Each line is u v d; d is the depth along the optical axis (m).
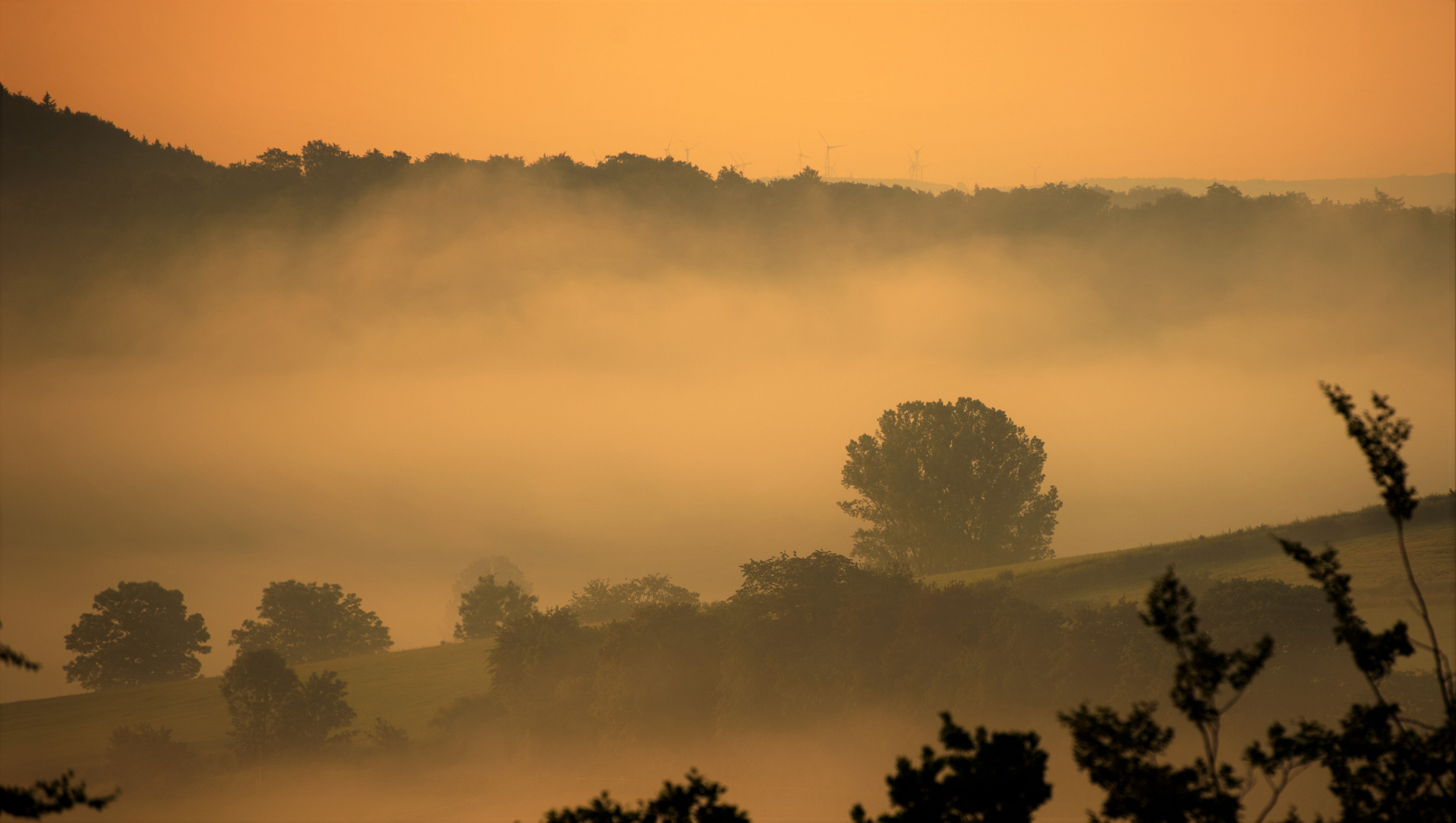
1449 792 31.27
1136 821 29.61
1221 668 29.80
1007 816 30.28
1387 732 32.47
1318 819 34.62
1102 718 31.31
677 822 32.12
